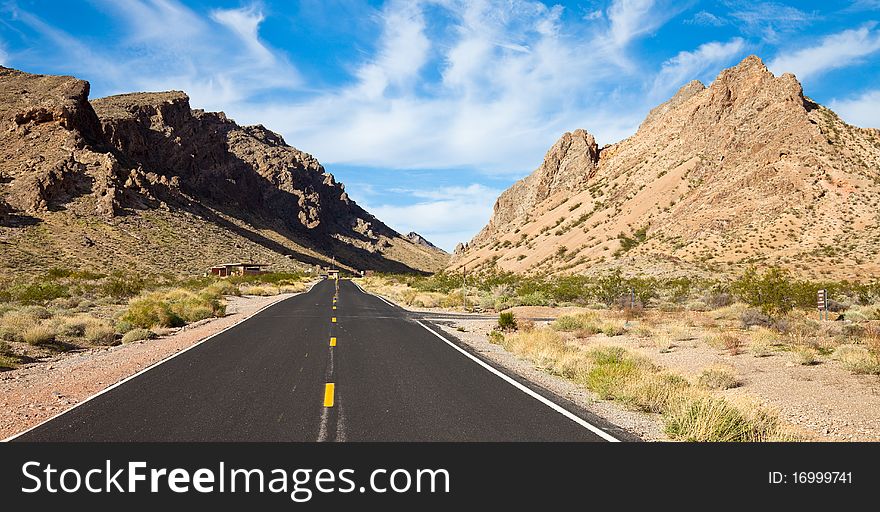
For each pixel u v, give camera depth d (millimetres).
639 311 27219
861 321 22281
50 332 15195
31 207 91875
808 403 8922
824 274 52969
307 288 70938
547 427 7102
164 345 15461
